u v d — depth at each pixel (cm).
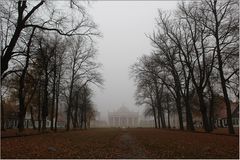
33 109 5688
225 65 3083
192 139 2155
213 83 3894
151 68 4038
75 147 1628
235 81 3256
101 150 1534
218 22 2861
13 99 4594
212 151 1389
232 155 1246
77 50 4331
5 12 2303
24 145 1599
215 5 2869
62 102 5778
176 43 3472
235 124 7594
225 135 2636
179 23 3475
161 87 5506
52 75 3753
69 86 4425
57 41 3359
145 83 4259
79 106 6644
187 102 4041
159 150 1519
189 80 3988
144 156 1298
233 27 2723
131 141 2278
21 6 2248
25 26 2270
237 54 2770
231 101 5138
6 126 7025
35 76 3422
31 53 2938
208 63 3441
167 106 6531
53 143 1803
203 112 3453
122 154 1376
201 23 2992
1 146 1491
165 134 3097
